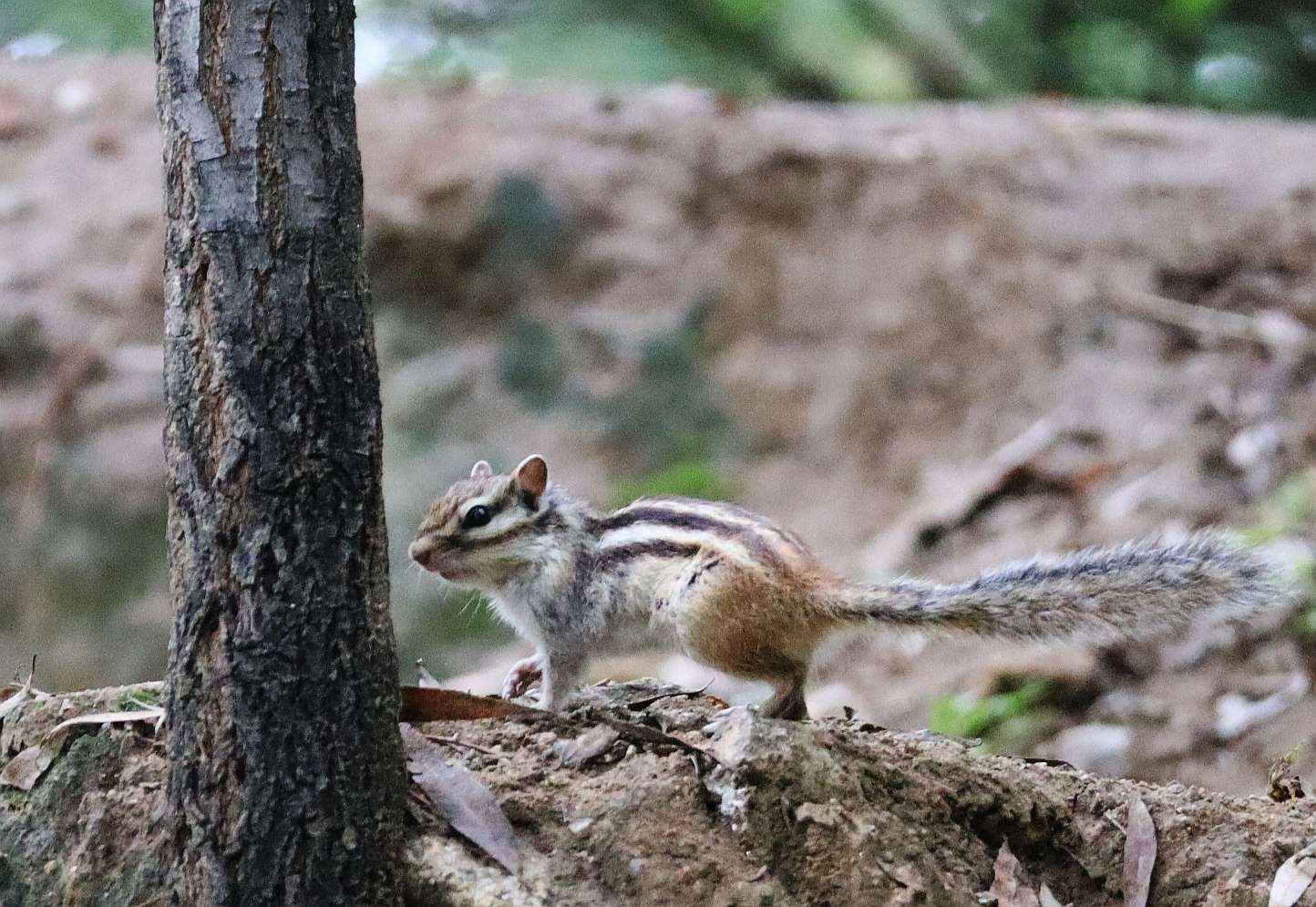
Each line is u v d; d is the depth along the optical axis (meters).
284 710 4.88
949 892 5.29
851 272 17.80
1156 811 5.85
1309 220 17.05
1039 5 22.58
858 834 5.25
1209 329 15.97
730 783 5.27
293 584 4.87
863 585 6.52
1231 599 6.25
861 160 18.47
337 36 4.94
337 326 4.91
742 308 17.88
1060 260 17.23
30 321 17.55
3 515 16.81
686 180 18.56
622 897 5.06
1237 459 14.08
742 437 17.19
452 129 19.00
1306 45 22.67
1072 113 19.62
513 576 7.16
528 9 22.12
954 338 17.08
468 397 17.58
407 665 15.30
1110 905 5.65
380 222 18.17
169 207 4.96
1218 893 5.61
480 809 5.22
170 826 5.07
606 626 6.95
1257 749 10.95
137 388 17.41
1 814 5.78
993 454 15.77
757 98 21.14
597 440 17.33
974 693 12.05
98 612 16.53
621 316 17.94
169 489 5.02
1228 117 19.80
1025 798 5.77
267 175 4.84
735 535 6.70
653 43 21.77
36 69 20.31
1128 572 6.30
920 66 22.34
